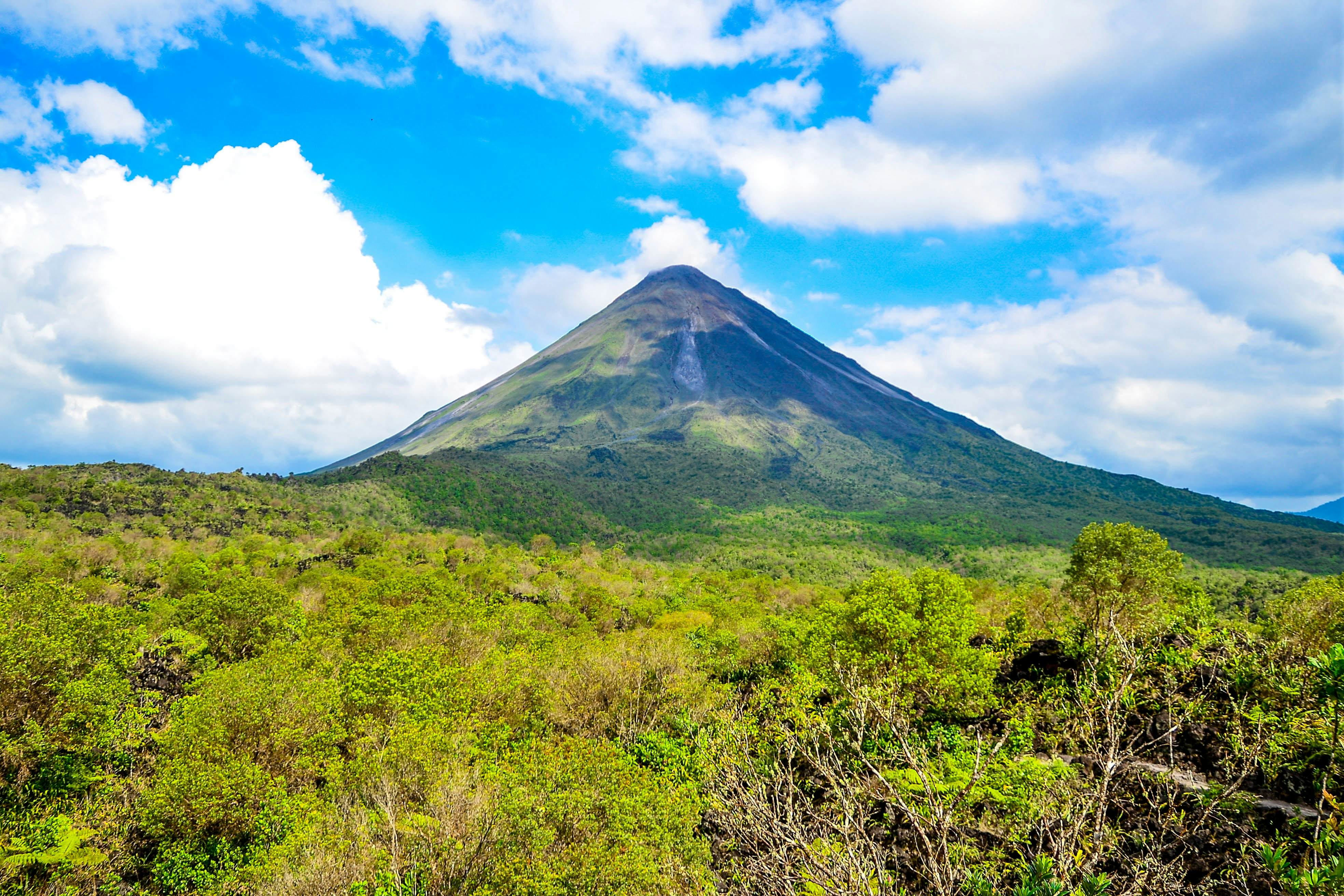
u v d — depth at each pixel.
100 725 19.77
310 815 15.70
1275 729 7.56
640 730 21.16
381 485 158.62
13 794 17.69
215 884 15.66
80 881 15.62
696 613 45.03
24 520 80.44
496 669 25.00
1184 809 6.89
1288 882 4.77
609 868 11.34
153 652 29.47
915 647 15.55
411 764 16.25
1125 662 7.46
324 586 53.38
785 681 19.62
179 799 16.69
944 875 6.02
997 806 7.79
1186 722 8.34
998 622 23.59
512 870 11.99
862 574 121.56
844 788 7.69
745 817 8.59
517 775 14.52
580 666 23.67
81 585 45.22
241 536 98.12
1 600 23.39
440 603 37.41
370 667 22.97
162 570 61.06
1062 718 10.42
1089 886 4.91
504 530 159.88
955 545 164.25
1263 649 9.61
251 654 33.66
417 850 12.88
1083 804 5.81
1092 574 20.77
